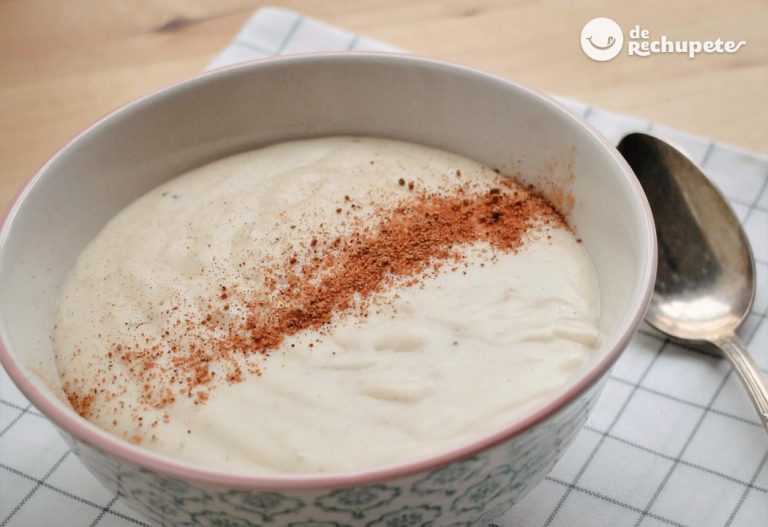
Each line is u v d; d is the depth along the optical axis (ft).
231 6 1.76
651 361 1.31
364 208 1.28
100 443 0.97
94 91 1.63
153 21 1.74
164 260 1.24
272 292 1.20
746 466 1.21
